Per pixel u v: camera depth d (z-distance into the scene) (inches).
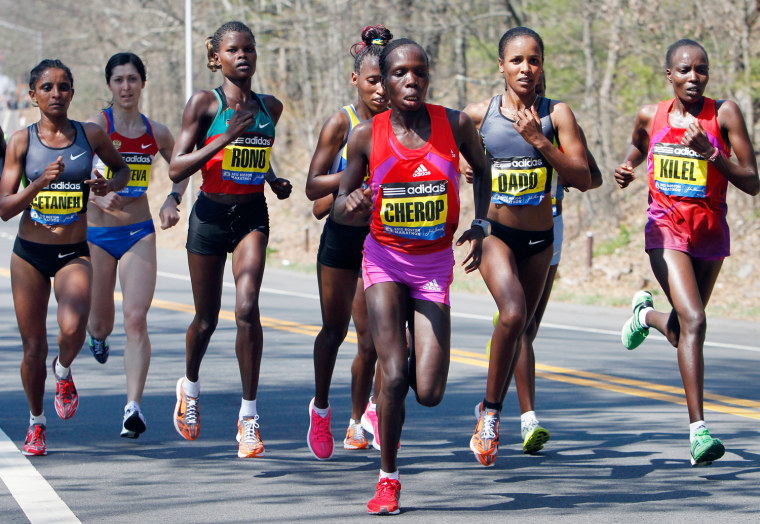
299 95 3481.8
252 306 657.6
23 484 608.1
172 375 979.9
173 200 759.7
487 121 644.7
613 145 2282.2
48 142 668.7
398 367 536.7
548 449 711.1
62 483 611.8
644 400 885.8
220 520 539.2
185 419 708.7
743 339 1321.4
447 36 2662.4
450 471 648.4
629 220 2241.6
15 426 757.3
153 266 756.0
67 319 662.5
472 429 770.2
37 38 5595.5
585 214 2309.3
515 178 636.7
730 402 882.8
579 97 2343.8
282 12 3213.6
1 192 664.4
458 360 1080.8
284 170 3378.4
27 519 538.3
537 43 629.0
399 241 553.6
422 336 549.0
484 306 1637.6
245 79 673.6
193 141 667.4
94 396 876.0
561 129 631.8
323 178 636.7
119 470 643.5
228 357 1088.8
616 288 1899.6
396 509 550.6
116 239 770.8
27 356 671.8
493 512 555.8
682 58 663.8
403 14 2568.9
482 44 2375.7
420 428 773.9
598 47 2288.4
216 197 674.8
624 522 537.6
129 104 772.0
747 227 1998.0
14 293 673.6
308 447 711.7
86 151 674.8
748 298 1743.4
